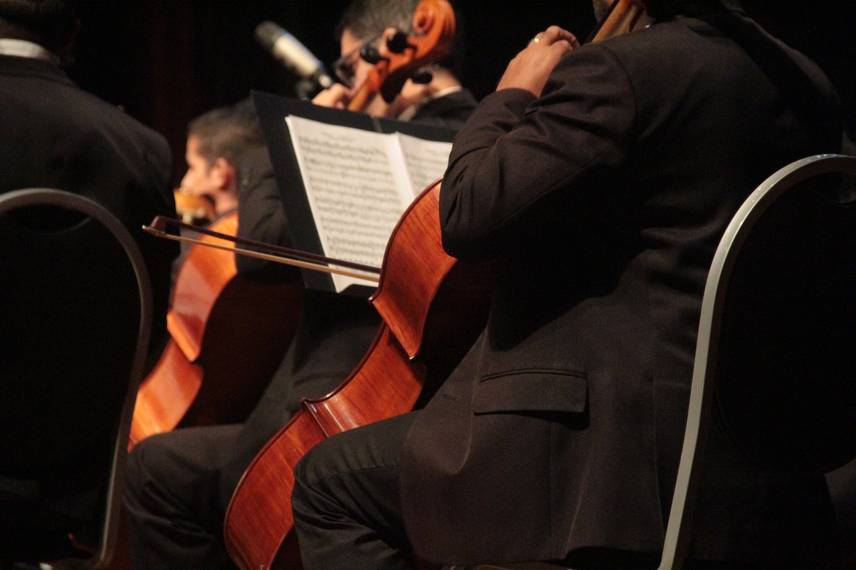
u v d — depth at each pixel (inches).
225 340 378.3
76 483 219.1
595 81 186.5
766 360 183.8
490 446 189.8
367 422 260.7
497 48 609.9
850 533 212.7
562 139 185.0
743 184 188.9
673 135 186.4
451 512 194.1
